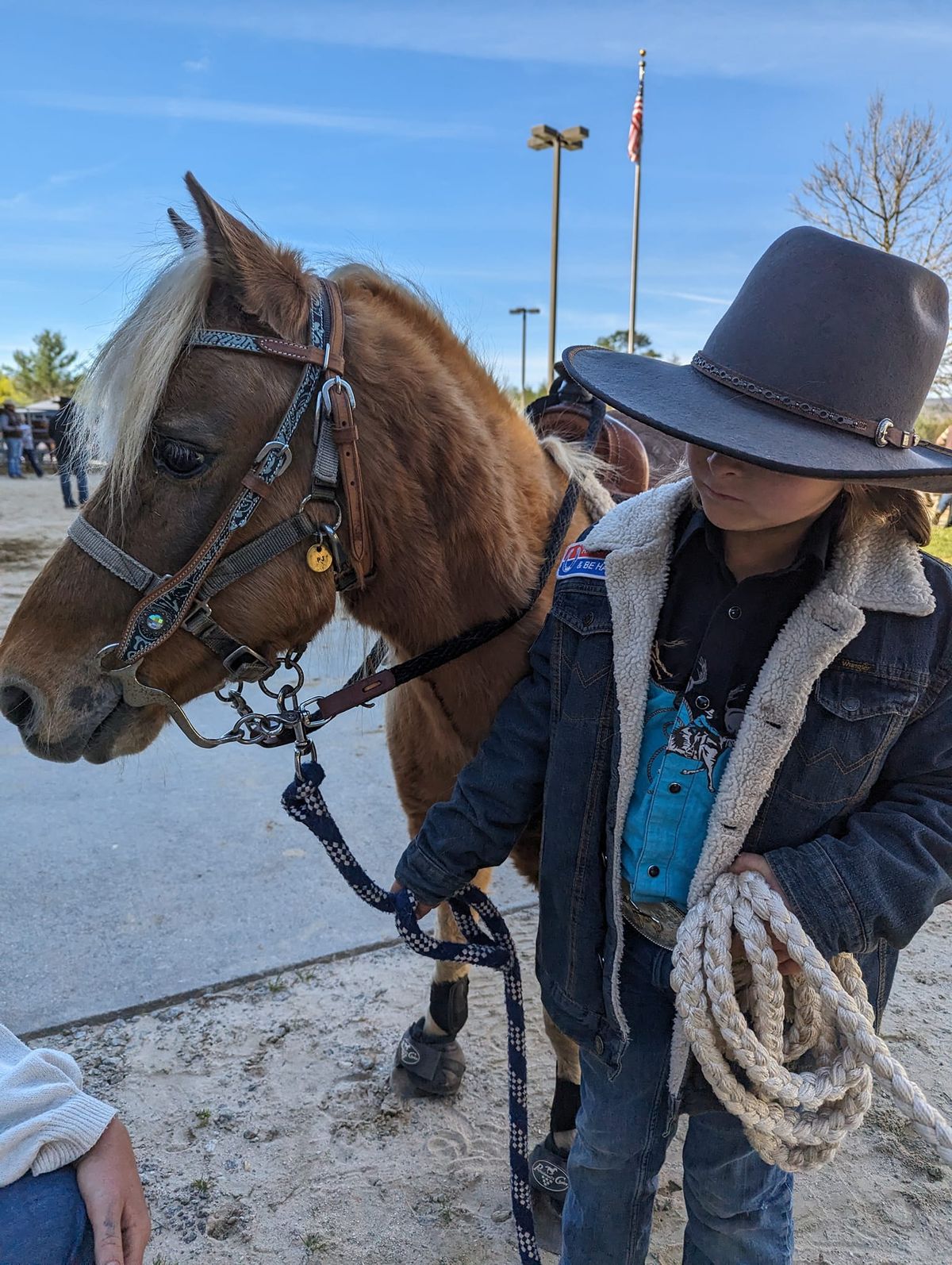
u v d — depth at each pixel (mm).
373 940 2369
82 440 1212
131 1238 915
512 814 1168
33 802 3098
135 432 1110
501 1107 1893
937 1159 1786
